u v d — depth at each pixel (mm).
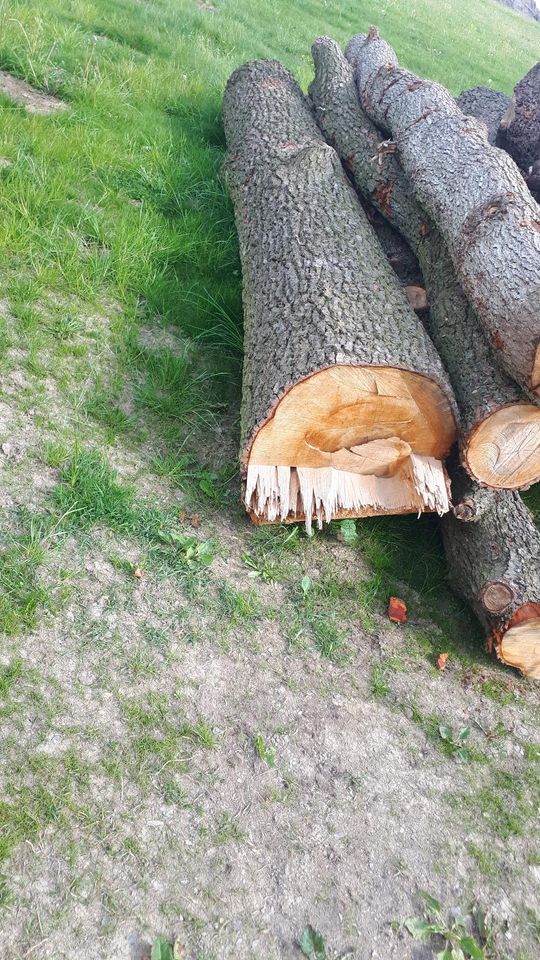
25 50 3486
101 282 2527
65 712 1612
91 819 1498
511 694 1931
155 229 2803
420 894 1542
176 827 1529
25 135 2957
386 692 1849
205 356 2459
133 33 4289
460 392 2053
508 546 1970
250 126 3117
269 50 5312
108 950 1375
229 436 2264
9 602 1719
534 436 1932
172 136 3414
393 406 1932
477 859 1618
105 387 2234
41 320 2316
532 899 1590
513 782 1761
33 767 1527
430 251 2543
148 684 1700
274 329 2076
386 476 2047
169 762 1604
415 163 2602
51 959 1346
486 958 1490
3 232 2494
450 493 2027
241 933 1438
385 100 2990
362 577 2068
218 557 1976
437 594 2102
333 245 2291
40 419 2070
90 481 1950
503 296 1983
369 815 1632
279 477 1977
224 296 2619
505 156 2410
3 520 1845
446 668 1944
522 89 2963
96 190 2906
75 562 1835
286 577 2002
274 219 2484
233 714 1714
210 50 4637
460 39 8383
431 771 1737
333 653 1888
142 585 1854
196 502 2074
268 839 1556
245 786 1615
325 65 3471
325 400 1897
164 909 1435
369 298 2102
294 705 1765
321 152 2668
